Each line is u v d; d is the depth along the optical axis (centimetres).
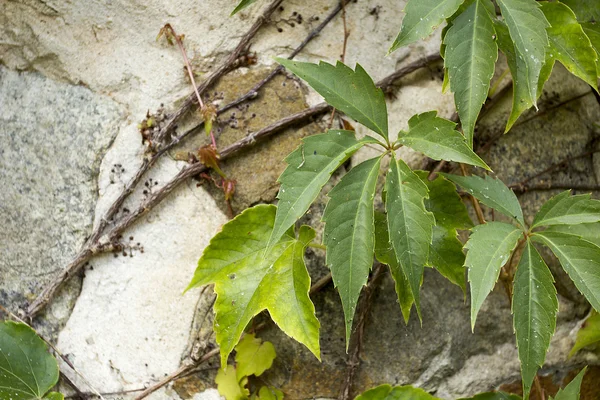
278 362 105
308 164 97
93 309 106
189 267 105
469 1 98
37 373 103
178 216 106
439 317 106
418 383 105
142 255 106
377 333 105
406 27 96
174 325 105
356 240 96
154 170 106
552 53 100
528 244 98
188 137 106
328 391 105
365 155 106
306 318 100
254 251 102
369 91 99
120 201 106
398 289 101
